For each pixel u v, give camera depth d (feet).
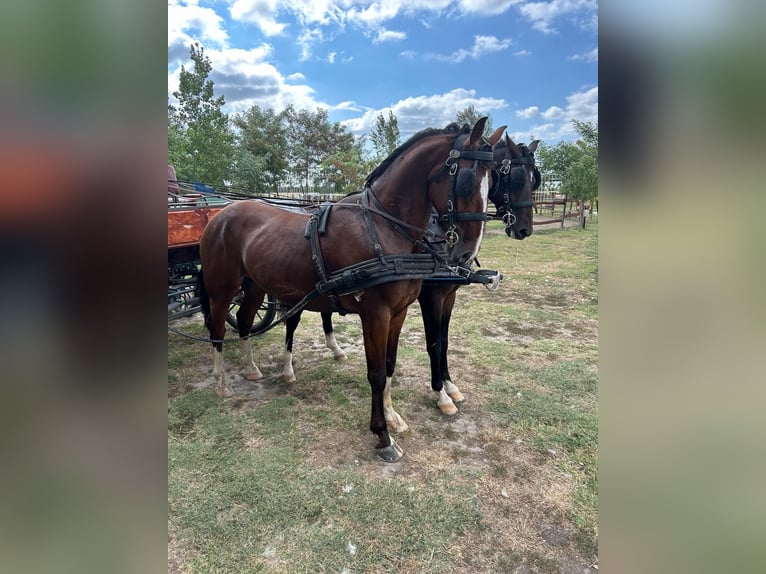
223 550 6.28
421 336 15.74
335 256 8.27
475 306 19.30
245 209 10.51
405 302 8.43
